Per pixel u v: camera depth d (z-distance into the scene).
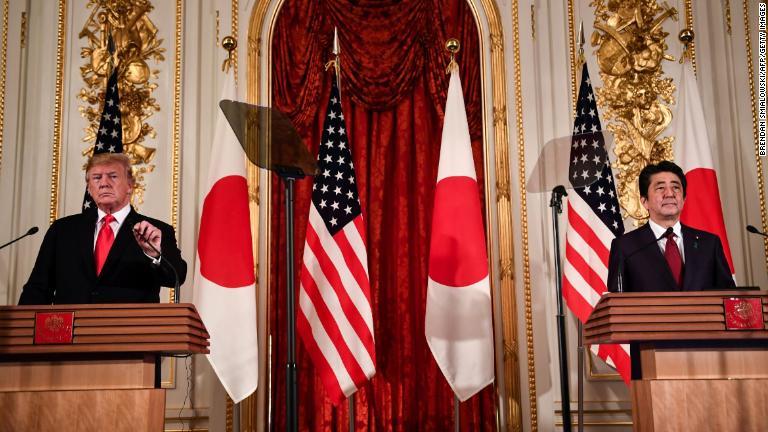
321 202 4.52
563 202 5.16
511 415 4.94
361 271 4.45
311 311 4.40
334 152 4.61
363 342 4.36
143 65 5.33
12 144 5.11
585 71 4.90
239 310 4.43
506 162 5.23
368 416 4.99
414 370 5.09
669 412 2.51
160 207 5.16
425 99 5.40
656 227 3.52
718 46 5.39
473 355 4.44
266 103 5.30
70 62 5.32
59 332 2.51
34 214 5.07
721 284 3.37
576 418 4.89
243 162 4.66
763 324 2.56
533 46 5.43
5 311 2.51
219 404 4.85
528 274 5.11
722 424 2.50
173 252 3.40
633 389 2.69
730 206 5.16
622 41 5.46
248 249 4.54
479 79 5.44
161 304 2.56
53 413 2.46
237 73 5.33
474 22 5.48
